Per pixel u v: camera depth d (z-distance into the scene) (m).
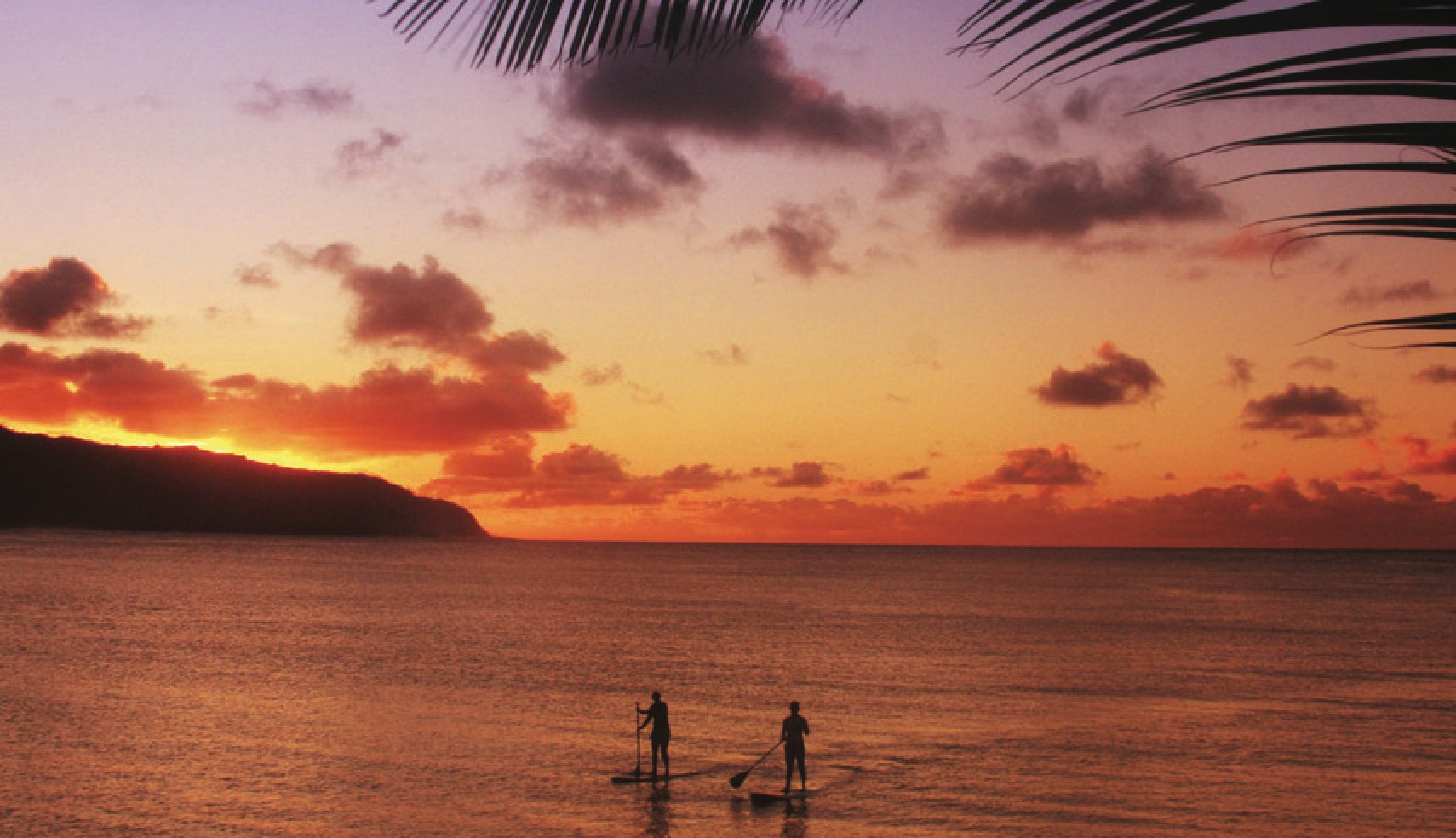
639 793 21.80
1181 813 20.48
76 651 44.47
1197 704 33.62
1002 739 27.56
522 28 1.65
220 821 19.66
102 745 25.86
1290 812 20.56
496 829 19.31
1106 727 29.41
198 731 27.81
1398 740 27.80
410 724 29.09
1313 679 40.03
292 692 34.44
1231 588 121.56
